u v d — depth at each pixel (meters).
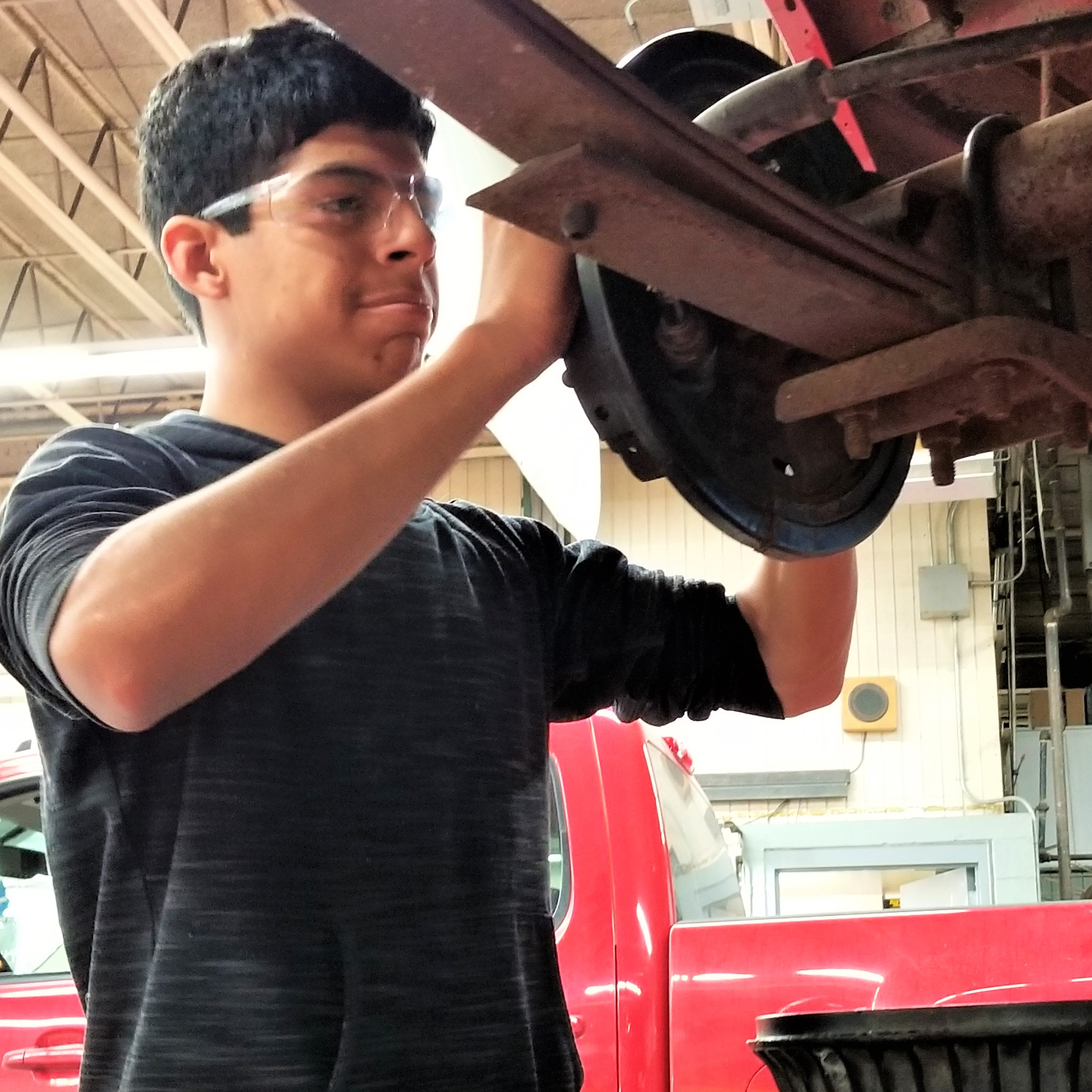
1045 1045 0.62
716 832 2.96
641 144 0.60
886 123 1.10
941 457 0.80
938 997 2.03
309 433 0.79
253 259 0.84
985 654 6.11
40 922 2.41
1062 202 0.73
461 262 1.47
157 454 0.80
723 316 0.72
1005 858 4.91
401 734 0.77
